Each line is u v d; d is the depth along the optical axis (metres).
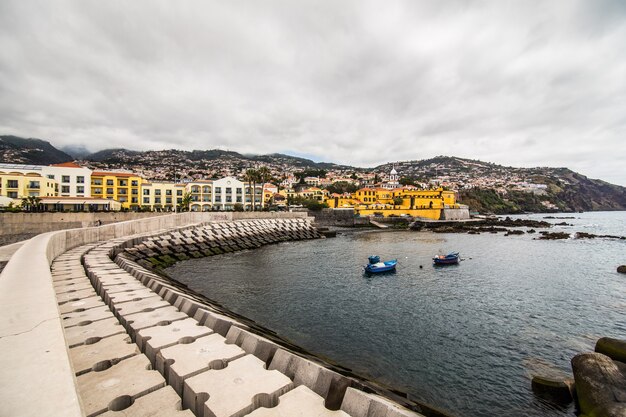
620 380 10.62
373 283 30.02
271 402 4.76
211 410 4.24
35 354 2.93
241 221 62.44
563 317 21.08
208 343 6.84
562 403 11.83
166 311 9.20
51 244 17.91
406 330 18.69
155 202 93.62
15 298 4.86
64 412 2.02
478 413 11.38
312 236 71.81
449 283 30.33
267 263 39.31
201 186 99.31
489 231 88.75
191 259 41.28
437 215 115.81
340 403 4.70
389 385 12.95
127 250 29.53
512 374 13.96
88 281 13.34
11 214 46.03
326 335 17.81
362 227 104.25
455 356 15.59
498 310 22.42
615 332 18.62
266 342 6.63
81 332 7.59
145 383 5.30
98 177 86.25
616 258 45.78
